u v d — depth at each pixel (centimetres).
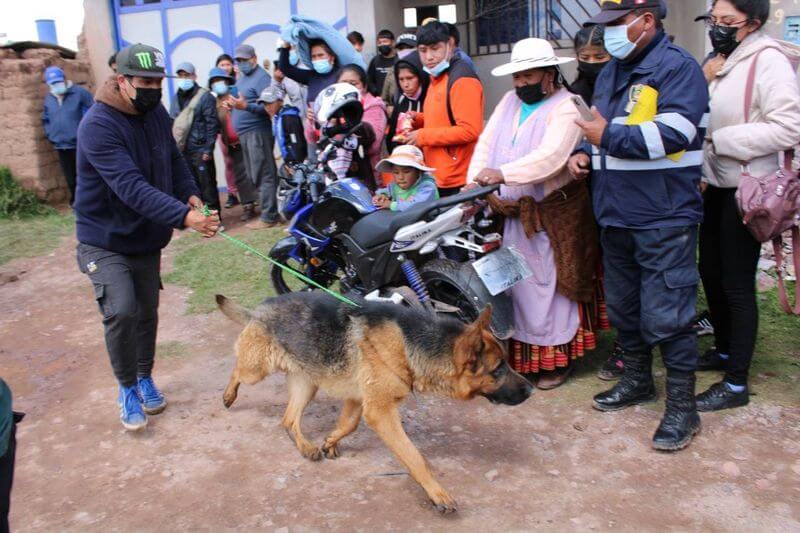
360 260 439
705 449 352
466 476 341
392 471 349
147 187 355
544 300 412
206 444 380
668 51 335
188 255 727
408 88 573
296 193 504
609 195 360
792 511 301
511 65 388
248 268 675
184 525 313
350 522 309
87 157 355
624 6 328
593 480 333
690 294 350
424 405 414
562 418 393
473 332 313
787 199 339
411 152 450
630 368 396
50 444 388
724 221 375
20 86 920
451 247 435
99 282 371
